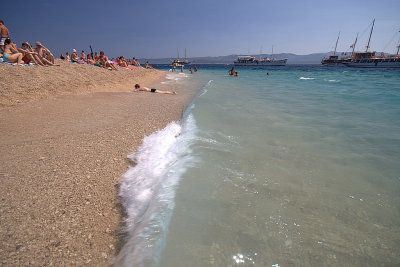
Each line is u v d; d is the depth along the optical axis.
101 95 8.88
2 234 2.01
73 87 9.02
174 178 2.98
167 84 16.52
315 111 7.25
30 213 2.32
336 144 4.32
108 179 3.14
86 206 2.54
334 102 9.01
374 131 5.13
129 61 28.70
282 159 3.61
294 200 2.53
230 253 1.80
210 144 4.15
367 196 2.63
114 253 1.94
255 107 7.84
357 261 1.74
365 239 1.98
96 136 4.62
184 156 3.68
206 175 3.04
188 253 1.81
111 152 3.96
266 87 15.39
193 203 2.45
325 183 2.91
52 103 6.74
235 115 6.55
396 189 2.78
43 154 3.68
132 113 6.70
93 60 16.19
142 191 2.87
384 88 14.54
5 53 8.84
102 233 2.18
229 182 2.88
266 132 5.00
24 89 7.04
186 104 8.57
